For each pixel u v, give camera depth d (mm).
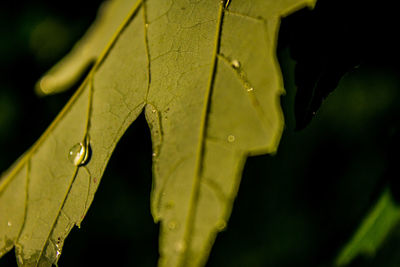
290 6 219
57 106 445
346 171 593
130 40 238
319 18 234
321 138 603
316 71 234
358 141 574
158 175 218
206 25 226
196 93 222
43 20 428
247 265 585
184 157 217
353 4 234
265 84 216
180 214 213
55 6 412
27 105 458
